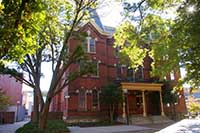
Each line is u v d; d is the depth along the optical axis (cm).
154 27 1128
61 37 1875
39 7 627
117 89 2686
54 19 1644
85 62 2008
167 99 3041
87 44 3002
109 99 2603
